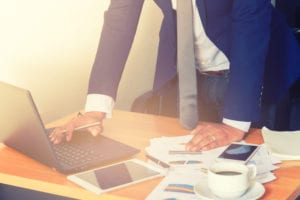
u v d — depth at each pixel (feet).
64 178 5.22
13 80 7.22
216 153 5.71
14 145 5.93
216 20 6.80
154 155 5.68
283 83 7.64
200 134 6.02
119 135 6.38
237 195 4.58
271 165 5.36
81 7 8.18
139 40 9.80
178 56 6.60
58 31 7.84
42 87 7.70
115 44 6.93
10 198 5.99
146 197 4.73
